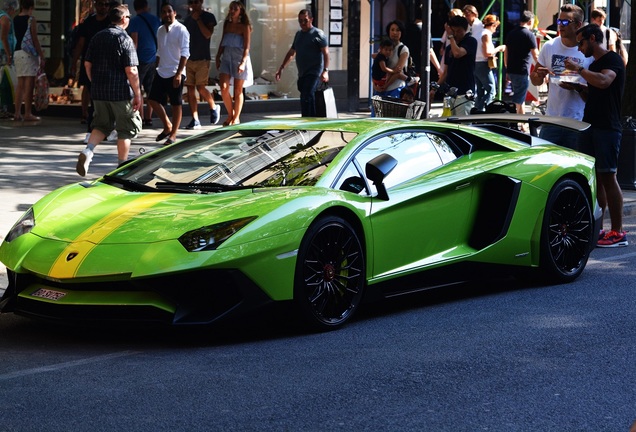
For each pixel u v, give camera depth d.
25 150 14.59
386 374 5.68
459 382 5.54
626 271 8.75
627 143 12.91
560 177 8.16
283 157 7.11
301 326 6.57
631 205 11.92
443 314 7.19
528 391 5.40
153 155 7.62
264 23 20.67
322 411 5.05
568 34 10.65
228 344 6.34
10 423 4.86
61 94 18.98
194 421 4.89
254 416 4.97
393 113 12.23
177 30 15.25
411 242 7.18
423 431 4.78
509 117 8.90
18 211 10.12
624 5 25.56
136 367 5.82
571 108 10.72
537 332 6.65
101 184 7.34
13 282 6.62
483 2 23.23
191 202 6.61
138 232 6.33
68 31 18.84
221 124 18.22
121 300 6.16
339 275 6.68
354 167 7.01
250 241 6.21
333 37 21.27
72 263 6.25
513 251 7.85
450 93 13.26
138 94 11.91
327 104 14.02
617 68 9.57
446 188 7.40
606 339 6.47
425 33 13.45
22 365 5.88
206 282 6.15
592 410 5.11
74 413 5.00
